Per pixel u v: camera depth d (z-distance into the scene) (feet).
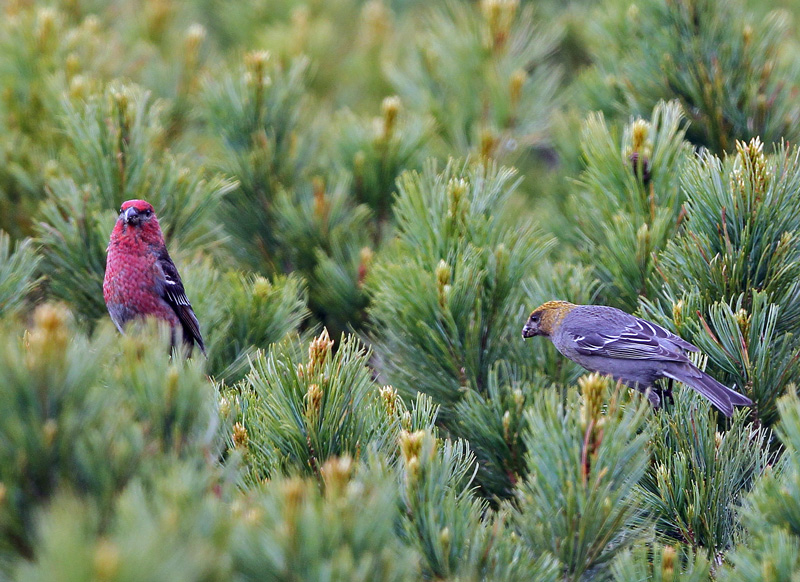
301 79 33.17
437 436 20.71
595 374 15.61
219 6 49.55
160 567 9.85
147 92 27.78
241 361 23.99
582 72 36.99
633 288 25.03
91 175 26.89
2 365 12.42
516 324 24.89
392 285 23.25
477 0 45.75
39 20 34.04
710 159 23.07
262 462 17.93
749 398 21.77
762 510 15.17
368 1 54.65
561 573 15.94
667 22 30.42
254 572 12.01
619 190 25.57
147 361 14.29
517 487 17.71
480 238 23.70
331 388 17.98
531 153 42.39
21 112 32.27
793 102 29.60
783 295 22.33
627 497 16.29
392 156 30.58
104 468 12.58
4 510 12.16
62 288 26.30
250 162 30.09
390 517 13.09
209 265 27.35
